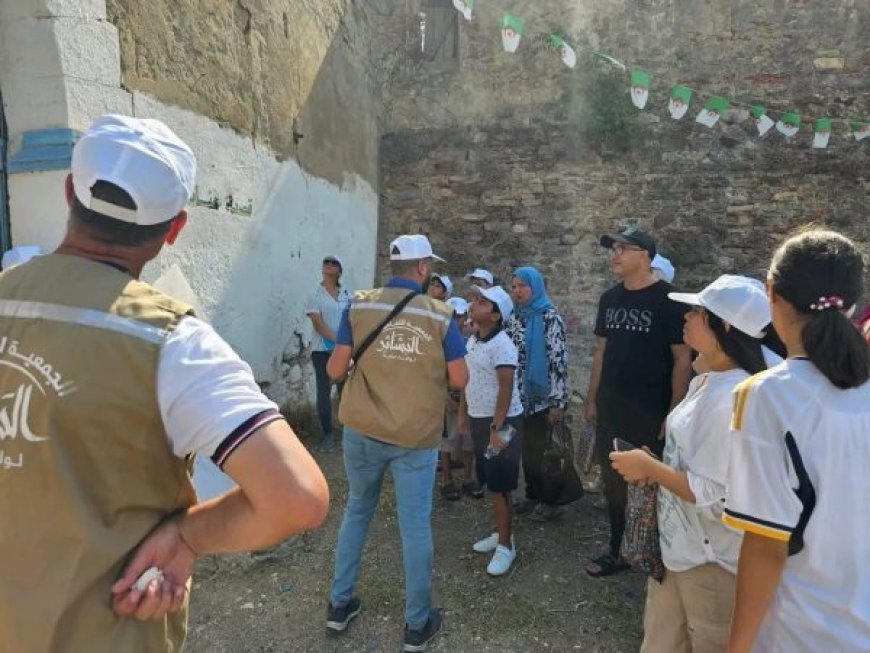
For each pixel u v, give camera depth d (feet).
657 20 26.84
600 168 27.55
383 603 9.75
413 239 8.97
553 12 27.63
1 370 3.16
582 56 27.43
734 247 26.66
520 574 10.66
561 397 12.30
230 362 3.43
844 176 25.70
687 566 5.76
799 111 26.02
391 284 8.88
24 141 10.61
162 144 3.74
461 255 28.86
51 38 10.48
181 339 3.31
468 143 28.76
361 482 8.84
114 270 3.51
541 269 28.14
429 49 29.09
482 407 11.51
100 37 11.23
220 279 15.43
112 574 3.18
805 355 4.37
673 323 9.79
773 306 4.66
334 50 23.27
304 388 20.26
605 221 27.53
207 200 14.85
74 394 3.07
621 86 27.17
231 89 15.85
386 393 8.34
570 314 27.86
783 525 4.09
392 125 29.37
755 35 26.22
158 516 3.42
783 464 4.14
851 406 4.14
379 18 28.76
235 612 9.52
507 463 10.43
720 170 26.68
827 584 4.16
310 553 11.34
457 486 14.89
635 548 6.32
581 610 9.61
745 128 26.48
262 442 3.24
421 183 29.19
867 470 4.10
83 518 3.07
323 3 22.07
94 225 3.56
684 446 5.83
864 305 25.45
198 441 3.26
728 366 5.86
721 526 5.49
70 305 3.25
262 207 17.56
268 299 17.90
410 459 8.43
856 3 25.34
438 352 8.45
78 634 3.06
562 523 12.73
